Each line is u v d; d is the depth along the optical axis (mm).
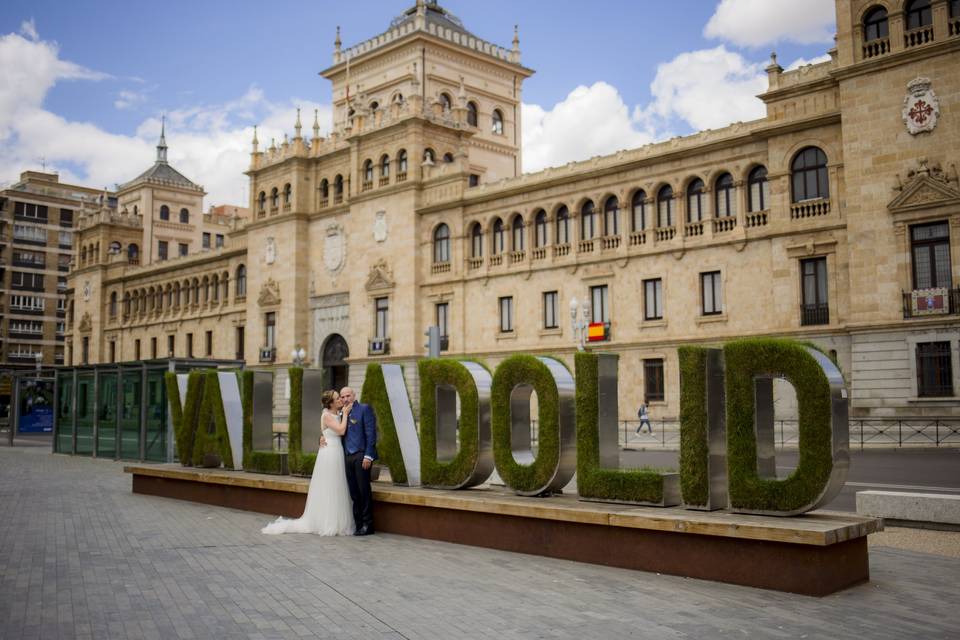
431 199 59656
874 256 38469
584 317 46656
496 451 15062
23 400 57656
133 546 14594
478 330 56188
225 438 21031
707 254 45625
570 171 51688
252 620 9695
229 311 79688
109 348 98000
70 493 23250
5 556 13656
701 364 12664
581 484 13859
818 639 8750
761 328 43281
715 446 12594
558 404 14203
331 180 68250
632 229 49188
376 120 63750
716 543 11484
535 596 10719
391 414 17000
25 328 120750
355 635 9070
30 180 129250
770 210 43031
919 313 36969
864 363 38469
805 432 11523
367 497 15891
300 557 13516
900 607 10008
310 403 19391
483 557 13461
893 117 38188
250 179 74062
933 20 37094
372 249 63062
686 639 8773
